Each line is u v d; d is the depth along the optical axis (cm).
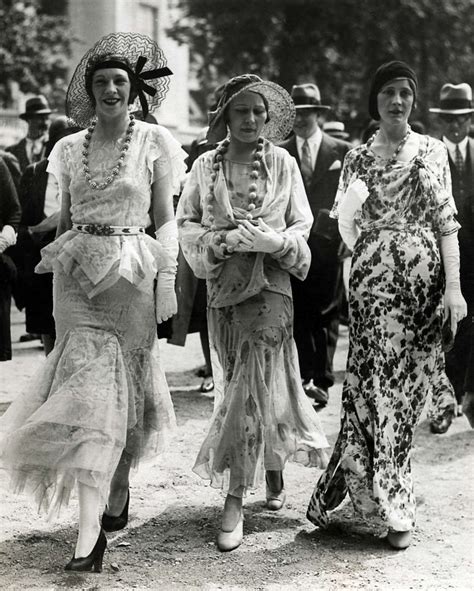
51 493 485
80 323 470
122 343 475
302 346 775
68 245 471
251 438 493
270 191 503
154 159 482
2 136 2309
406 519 490
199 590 436
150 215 508
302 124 783
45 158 801
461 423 758
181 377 893
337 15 2312
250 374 497
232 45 2392
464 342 730
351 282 513
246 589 438
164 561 468
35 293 713
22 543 482
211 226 505
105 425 445
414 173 502
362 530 514
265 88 500
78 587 432
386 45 2328
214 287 507
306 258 506
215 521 523
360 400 506
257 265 495
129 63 482
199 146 774
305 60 2347
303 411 520
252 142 504
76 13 2356
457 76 2530
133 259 467
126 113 482
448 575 456
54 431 443
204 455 503
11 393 801
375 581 448
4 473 582
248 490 529
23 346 1041
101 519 505
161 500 554
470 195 730
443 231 507
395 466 496
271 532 511
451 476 617
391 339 501
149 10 2567
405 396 505
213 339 513
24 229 780
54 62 2284
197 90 2908
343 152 797
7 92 2317
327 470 508
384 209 506
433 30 2381
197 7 2408
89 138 481
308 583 446
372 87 511
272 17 2339
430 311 509
